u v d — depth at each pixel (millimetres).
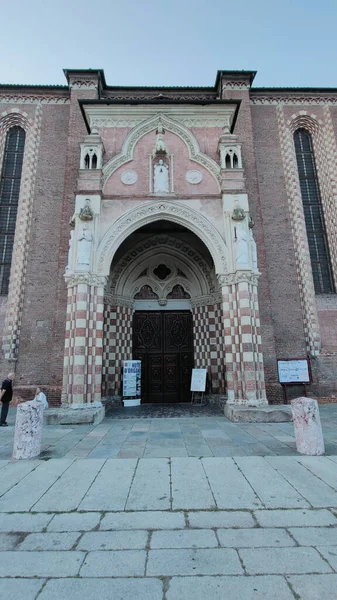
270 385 15836
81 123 19125
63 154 19953
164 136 16000
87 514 4691
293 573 3322
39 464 6902
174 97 22109
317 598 2957
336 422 11734
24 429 7531
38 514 4707
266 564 3479
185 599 2955
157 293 19188
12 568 3475
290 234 19203
